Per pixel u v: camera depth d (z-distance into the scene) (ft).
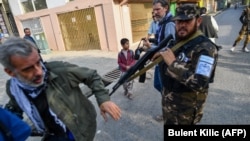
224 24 48.73
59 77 4.42
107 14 29.63
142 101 12.76
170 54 5.20
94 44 33.55
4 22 51.93
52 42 38.65
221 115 10.22
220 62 18.58
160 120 10.37
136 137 9.34
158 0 8.14
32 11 39.06
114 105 4.71
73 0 32.30
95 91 4.80
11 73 3.81
